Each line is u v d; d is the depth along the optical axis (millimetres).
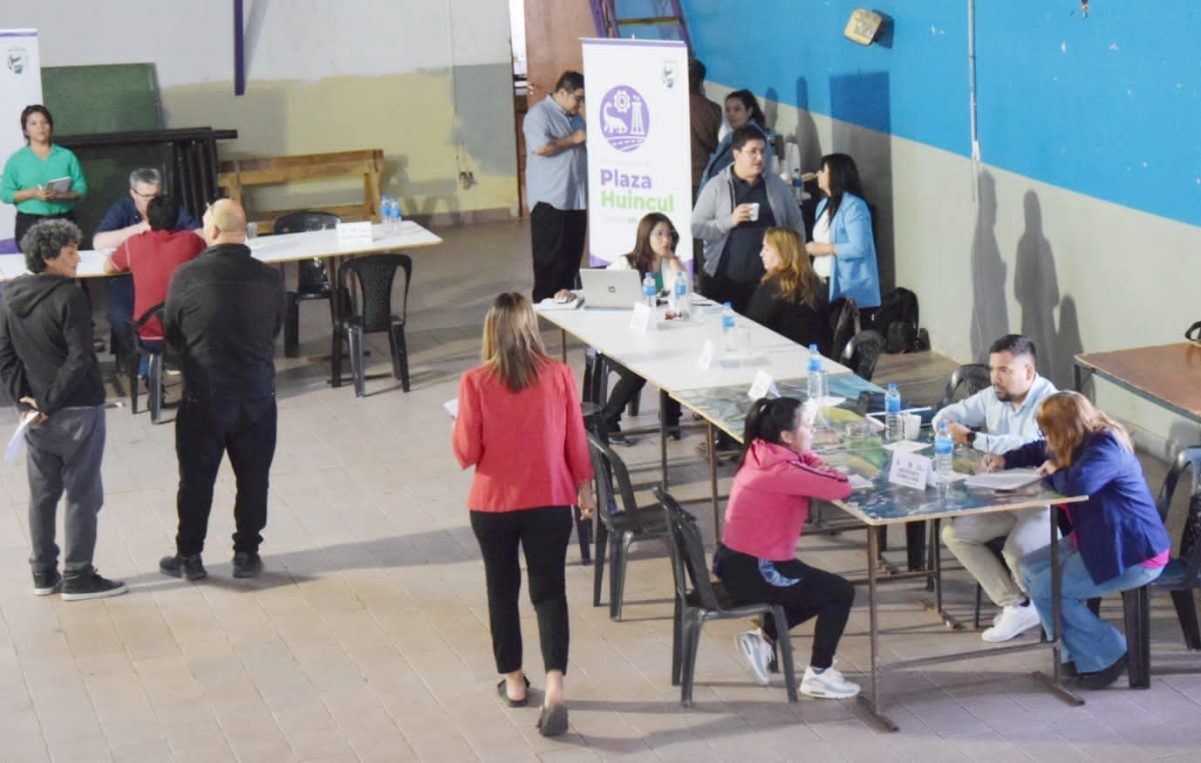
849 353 7660
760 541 5727
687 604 5848
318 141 14984
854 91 11258
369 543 7688
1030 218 9172
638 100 9750
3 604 7082
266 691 6191
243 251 7039
